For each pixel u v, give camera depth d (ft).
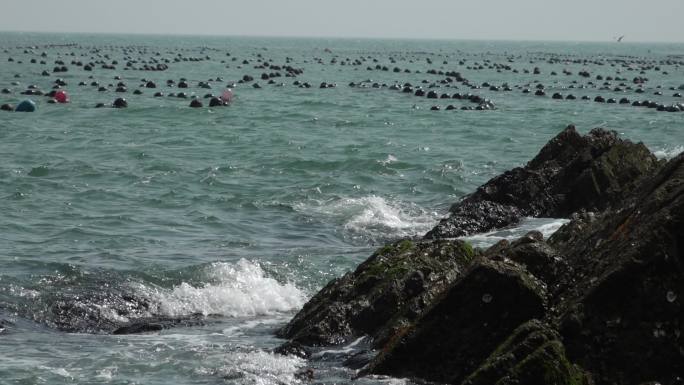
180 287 111.04
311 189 176.45
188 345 90.22
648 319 73.97
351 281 96.94
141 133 255.50
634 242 76.07
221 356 85.56
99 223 148.25
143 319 102.17
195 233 143.64
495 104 369.50
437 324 79.36
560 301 77.92
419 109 339.98
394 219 153.99
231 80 482.28
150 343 91.15
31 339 92.32
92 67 548.72
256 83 452.76
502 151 233.35
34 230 141.69
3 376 79.61
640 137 262.06
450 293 79.25
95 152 219.41
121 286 111.45
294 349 86.74
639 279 74.23
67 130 255.70
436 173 193.98
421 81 511.81
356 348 87.51
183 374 81.20
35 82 422.00
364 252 132.67
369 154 219.20
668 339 73.41
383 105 356.18
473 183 187.73
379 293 92.02
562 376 70.69
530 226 140.87
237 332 96.99
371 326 90.79
